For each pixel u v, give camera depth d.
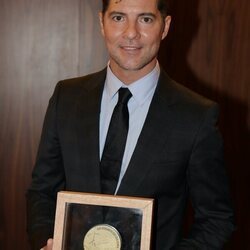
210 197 1.22
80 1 2.19
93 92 1.31
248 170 2.42
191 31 2.33
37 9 2.18
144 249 1.05
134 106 1.25
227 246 2.44
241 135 2.39
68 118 1.29
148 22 1.16
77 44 2.20
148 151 1.21
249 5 2.32
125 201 1.06
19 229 2.28
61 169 1.34
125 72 1.23
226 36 2.34
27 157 2.26
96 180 1.21
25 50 2.20
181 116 1.23
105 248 1.07
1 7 2.17
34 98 2.23
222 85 2.36
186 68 2.35
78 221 1.08
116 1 1.15
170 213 1.22
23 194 2.27
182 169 1.22
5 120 2.24
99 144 1.24
